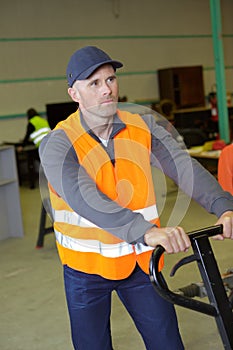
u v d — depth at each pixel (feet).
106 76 5.40
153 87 38.96
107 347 6.04
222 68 28.68
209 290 4.77
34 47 33.19
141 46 38.27
